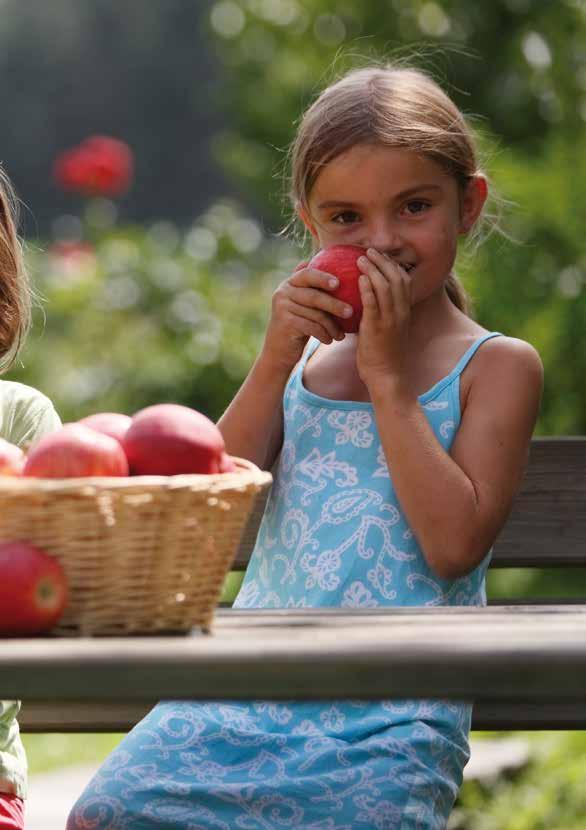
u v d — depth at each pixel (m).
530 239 8.42
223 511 3.07
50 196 37.16
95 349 10.55
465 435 4.11
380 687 2.48
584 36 9.53
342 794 3.73
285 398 4.52
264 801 3.74
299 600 4.17
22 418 4.52
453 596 4.18
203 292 10.52
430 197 4.17
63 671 2.52
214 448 3.21
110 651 2.53
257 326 10.12
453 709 3.96
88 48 37.16
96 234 12.56
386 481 4.21
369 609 3.40
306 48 11.38
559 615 3.24
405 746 3.80
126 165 12.72
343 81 4.40
